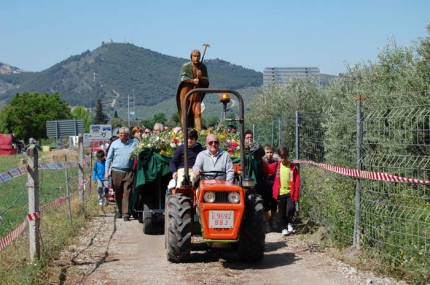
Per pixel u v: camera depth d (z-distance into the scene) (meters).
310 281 7.23
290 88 28.30
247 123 33.38
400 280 7.14
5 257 8.25
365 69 18.23
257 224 8.20
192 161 9.73
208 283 7.21
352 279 7.22
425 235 7.05
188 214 8.30
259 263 8.38
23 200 15.41
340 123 12.16
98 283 7.20
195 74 13.11
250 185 8.31
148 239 10.42
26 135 85.88
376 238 8.07
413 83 11.89
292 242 9.89
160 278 7.46
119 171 12.66
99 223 12.26
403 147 8.56
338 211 9.34
